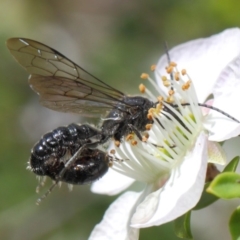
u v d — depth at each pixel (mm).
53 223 116
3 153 124
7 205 117
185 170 79
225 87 79
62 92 80
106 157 78
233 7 114
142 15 128
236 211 73
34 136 129
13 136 128
